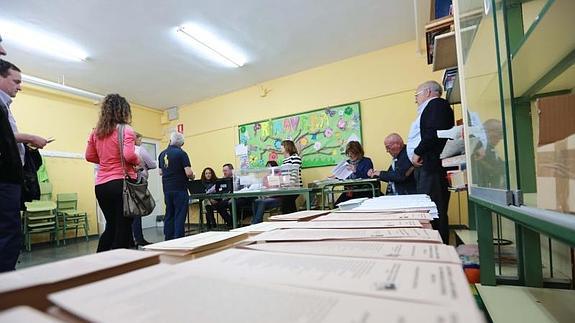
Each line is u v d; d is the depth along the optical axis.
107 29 3.27
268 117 5.07
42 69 4.11
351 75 4.39
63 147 4.71
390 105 4.12
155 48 3.76
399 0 3.11
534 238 1.14
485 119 0.89
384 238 0.40
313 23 3.46
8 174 1.12
